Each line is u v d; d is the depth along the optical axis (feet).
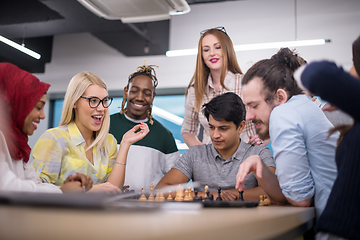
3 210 1.66
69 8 12.41
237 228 1.45
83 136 5.28
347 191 2.41
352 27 12.41
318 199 3.46
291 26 13.00
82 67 16.29
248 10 13.50
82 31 14.28
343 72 2.07
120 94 16.57
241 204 2.79
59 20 13.21
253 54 12.62
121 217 1.48
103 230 1.14
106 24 13.51
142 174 7.22
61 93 16.70
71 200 1.67
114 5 8.25
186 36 14.17
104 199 1.69
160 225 1.26
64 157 4.91
